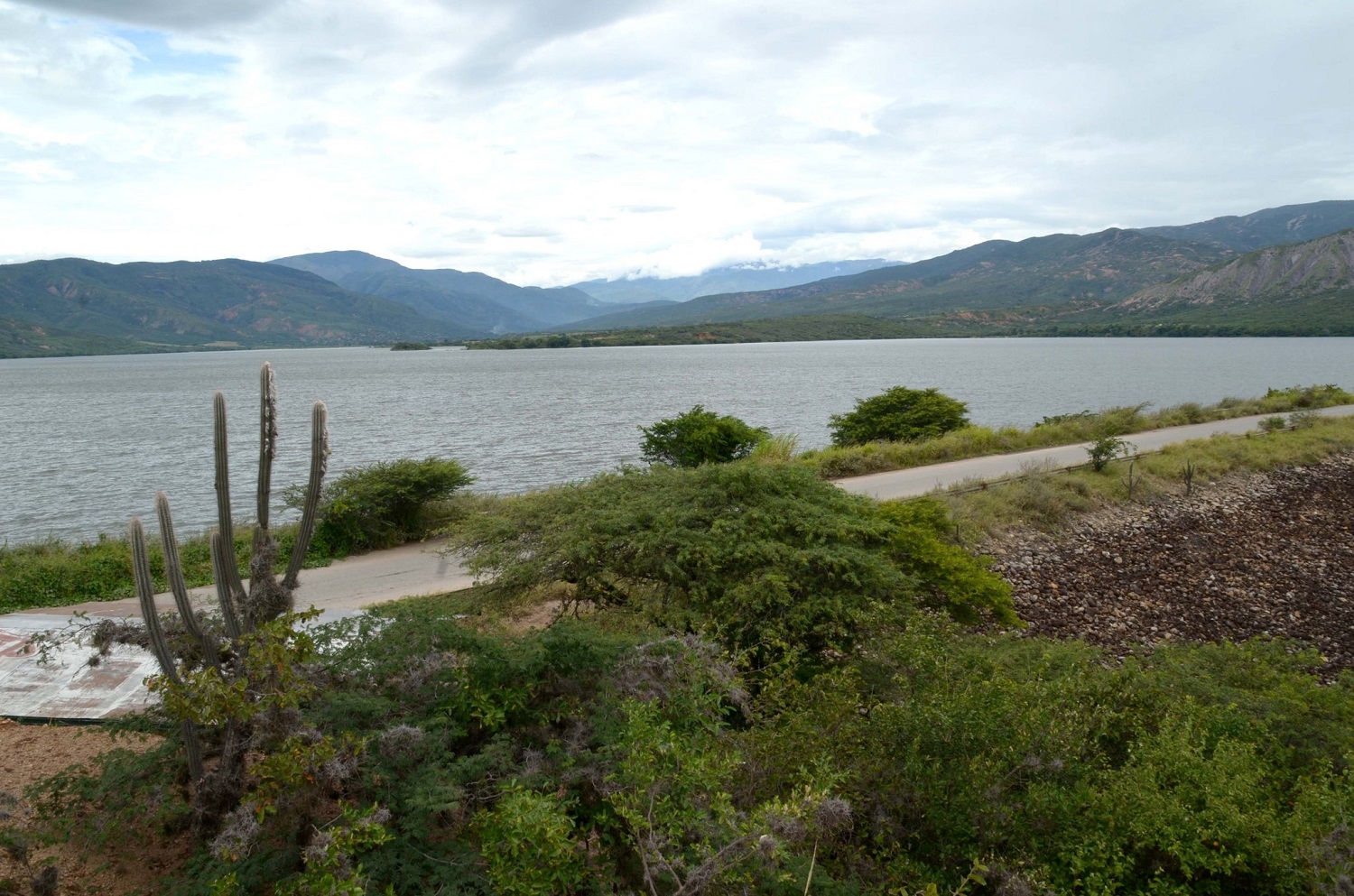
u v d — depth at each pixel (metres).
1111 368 99.75
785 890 4.12
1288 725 7.08
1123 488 19.95
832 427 34.75
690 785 4.39
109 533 22.62
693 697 5.45
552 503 10.44
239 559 13.44
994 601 11.30
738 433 22.12
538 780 4.57
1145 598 14.07
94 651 8.62
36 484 31.72
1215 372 90.25
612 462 34.47
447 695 5.12
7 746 6.54
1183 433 29.66
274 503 26.56
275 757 3.88
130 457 38.91
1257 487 21.59
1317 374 85.69
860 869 4.85
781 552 8.90
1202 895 4.92
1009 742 5.47
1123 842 4.95
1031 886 4.55
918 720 5.55
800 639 8.40
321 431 4.78
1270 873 4.78
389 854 3.99
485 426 49.03
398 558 14.45
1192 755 5.59
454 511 16.69
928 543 11.34
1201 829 4.86
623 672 5.47
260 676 4.23
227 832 3.88
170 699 4.02
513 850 3.87
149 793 4.88
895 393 29.53
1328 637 12.59
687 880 3.83
